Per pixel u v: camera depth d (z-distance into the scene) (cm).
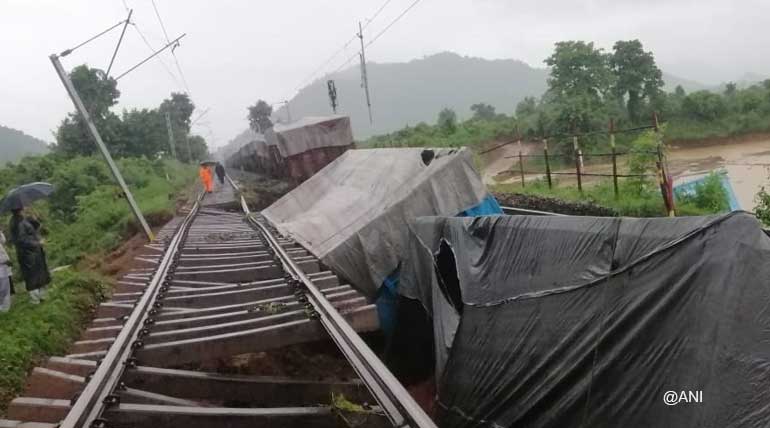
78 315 940
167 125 5769
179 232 1533
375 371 453
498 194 1777
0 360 675
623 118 3497
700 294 392
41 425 448
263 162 3712
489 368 588
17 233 965
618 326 446
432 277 770
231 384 546
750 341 346
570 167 3017
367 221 1006
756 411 329
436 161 1025
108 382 493
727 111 3503
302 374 716
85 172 2920
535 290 555
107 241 1889
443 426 658
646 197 1270
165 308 758
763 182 1992
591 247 505
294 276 853
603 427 440
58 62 1595
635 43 3631
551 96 3728
